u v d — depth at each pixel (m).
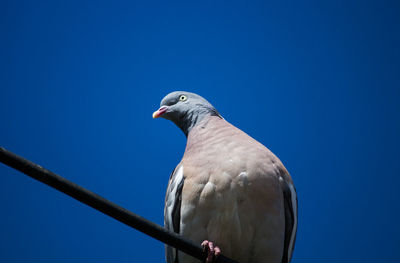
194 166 10.11
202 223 9.73
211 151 10.26
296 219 10.49
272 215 9.77
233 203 9.65
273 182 9.91
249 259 9.88
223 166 9.85
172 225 10.32
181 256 10.17
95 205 7.04
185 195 9.95
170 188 10.64
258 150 10.23
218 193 9.68
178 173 10.44
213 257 8.95
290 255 10.62
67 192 6.79
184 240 8.16
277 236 9.82
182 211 9.93
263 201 9.72
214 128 11.05
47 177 6.61
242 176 9.73
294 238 10.63
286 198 10.31
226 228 9.63
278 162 10.43
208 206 9.70
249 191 9.68
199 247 8.32
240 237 9.66
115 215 7.25
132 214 7.41
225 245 9.70
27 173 6.50
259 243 9.73
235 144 10.27
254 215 9.66
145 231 7.68
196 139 10.97
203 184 9.82
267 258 9.81
